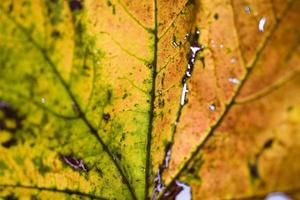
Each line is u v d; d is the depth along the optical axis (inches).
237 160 6.4
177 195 6.8
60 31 6.9
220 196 6.5
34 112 6.9
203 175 6.7
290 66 6.1
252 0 6.4
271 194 6.1
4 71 6.9
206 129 6.7
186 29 6.9
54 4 6.8
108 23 6.9
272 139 6.2
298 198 6.0
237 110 6.5
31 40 6.9
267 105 6.2
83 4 6.8
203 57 6.7
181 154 6.9
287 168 6.0
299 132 6.0
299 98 6.0
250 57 6.4
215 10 6.6
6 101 6.9
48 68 6.9
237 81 6.5
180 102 6.9
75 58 6.9
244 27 6.5
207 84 6.7
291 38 6.2
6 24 6.8
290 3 6.2
